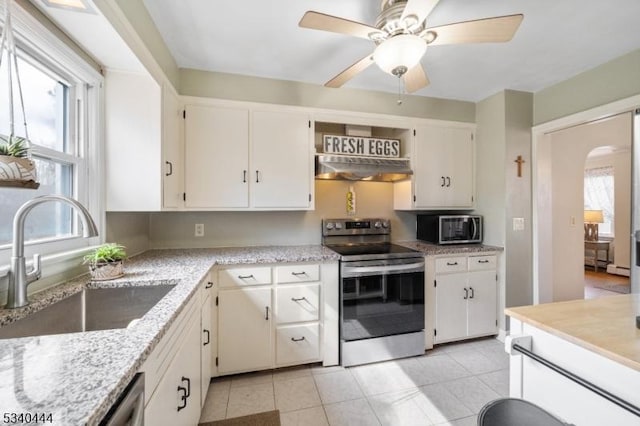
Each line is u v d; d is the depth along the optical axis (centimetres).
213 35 183
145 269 162
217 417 165
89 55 148
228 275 196
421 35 133
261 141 230
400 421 163
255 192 229
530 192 267
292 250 237
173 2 154
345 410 171
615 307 115
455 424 161
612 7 157
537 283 264
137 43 148
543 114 261
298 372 209
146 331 84
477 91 268
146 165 170
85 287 128
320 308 214
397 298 227
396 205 292
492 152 272
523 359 108
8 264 106
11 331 94
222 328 195
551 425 79
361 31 134
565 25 173
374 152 265
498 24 126
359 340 217
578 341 88
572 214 338
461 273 249
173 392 105
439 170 276
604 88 217
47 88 135
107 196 165
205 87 225
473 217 273
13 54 97
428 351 240
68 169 147
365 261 217
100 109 161
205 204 218
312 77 239
